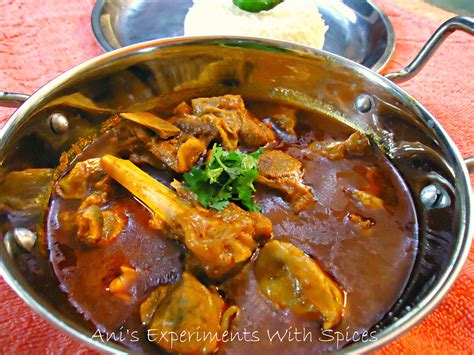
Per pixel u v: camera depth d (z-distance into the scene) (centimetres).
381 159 16
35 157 14
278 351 11
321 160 16
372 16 27
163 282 12
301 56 16
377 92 16
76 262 13
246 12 24
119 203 14
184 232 13
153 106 17
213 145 16
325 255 13
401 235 14
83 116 16
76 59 24
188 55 16
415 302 11
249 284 12
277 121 17
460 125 21
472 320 13
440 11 30
